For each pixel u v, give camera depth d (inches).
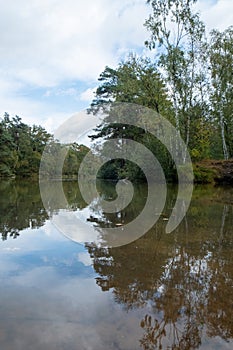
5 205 323.3
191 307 82.4
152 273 110.0
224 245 148.9
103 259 127.6
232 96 634.8
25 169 1390.3
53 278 105.0
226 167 595.8
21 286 97.7
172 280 102.6
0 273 110.3
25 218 237.9
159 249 143.2
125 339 66.5
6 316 77.3
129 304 84.4
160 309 81.3
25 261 125.3
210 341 66.4
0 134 1328.7
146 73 617.6
